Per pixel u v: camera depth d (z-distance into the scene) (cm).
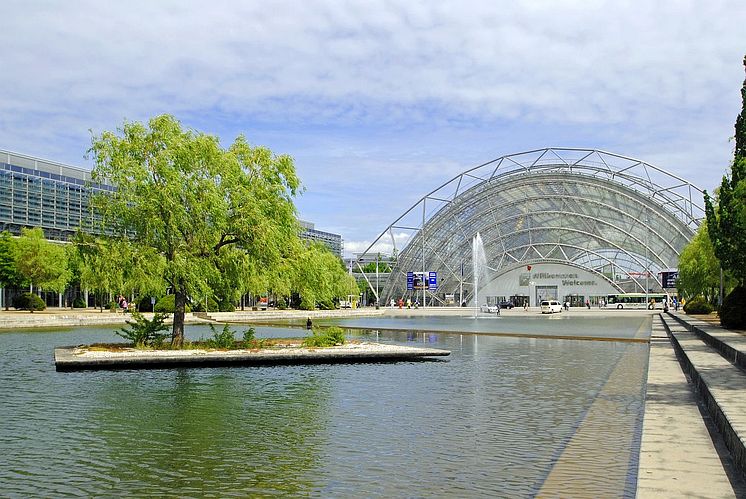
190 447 1597
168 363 3172
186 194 3612
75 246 3653
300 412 2019
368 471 1377
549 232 14362
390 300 15375
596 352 3891
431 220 14775
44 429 1805
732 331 3819
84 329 6144
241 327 6669
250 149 4025
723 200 4231
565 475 1297
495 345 4481
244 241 3806
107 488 1295
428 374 2908
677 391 2083
